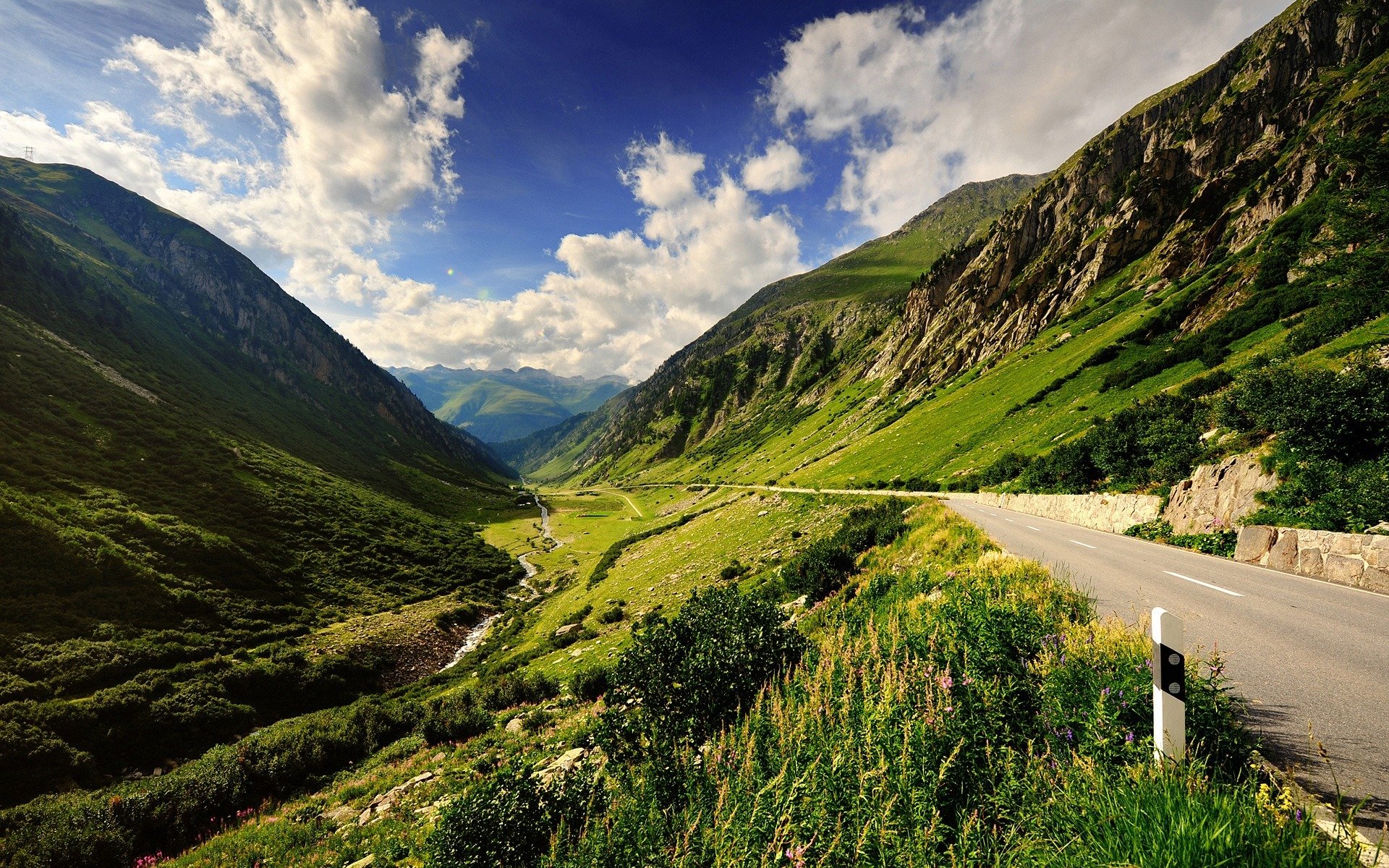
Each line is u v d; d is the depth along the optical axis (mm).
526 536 123938
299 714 39812
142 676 37656
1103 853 3535
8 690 32562
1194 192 110938
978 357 125750
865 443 107250
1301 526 16047
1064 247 129000
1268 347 38562
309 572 69000
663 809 5965
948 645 7148
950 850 4047
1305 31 123875
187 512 70812
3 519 48906
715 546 51906
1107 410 50719
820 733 6160
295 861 11852
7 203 189500
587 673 22234
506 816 6574
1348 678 7555
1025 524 29594
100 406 89188
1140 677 5133
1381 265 29078
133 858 14625
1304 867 3186
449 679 43219
